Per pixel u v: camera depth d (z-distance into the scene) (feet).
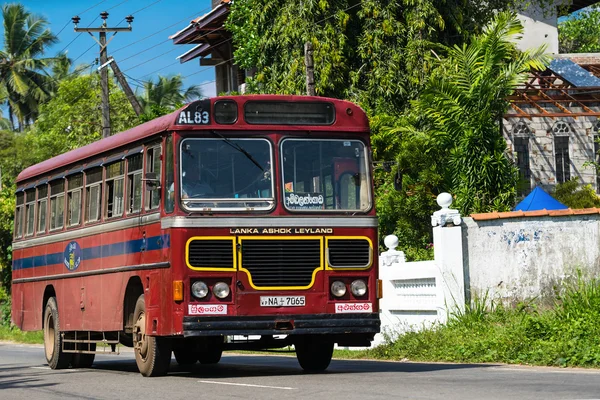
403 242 100.73
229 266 50.60
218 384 48.21
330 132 53.11
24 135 225.15
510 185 91.81
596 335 57.41
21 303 79.56
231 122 52.08
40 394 48.26
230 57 164.45
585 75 126.82
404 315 74.69
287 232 51.37
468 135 91.30
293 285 51.13
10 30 266.16
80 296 66.08
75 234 67.51
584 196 107.65
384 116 109.40
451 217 69.41
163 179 52.47
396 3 119.34
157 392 45.52
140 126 57.57
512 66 96.27
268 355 82.74
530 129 120.98
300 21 117.08
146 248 54.49
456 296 68.85
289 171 52.11
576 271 71.00
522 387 40.93
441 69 114.11
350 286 52.06
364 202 53.06
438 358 62.49
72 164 69.21
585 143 121.80
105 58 147.43
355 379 48.11
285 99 52.70
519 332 60.90
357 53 119.34
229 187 51.44
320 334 52.60
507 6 129.39
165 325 51.29
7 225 171.12
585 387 40.24
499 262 70.28
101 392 47.37
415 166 102.68
